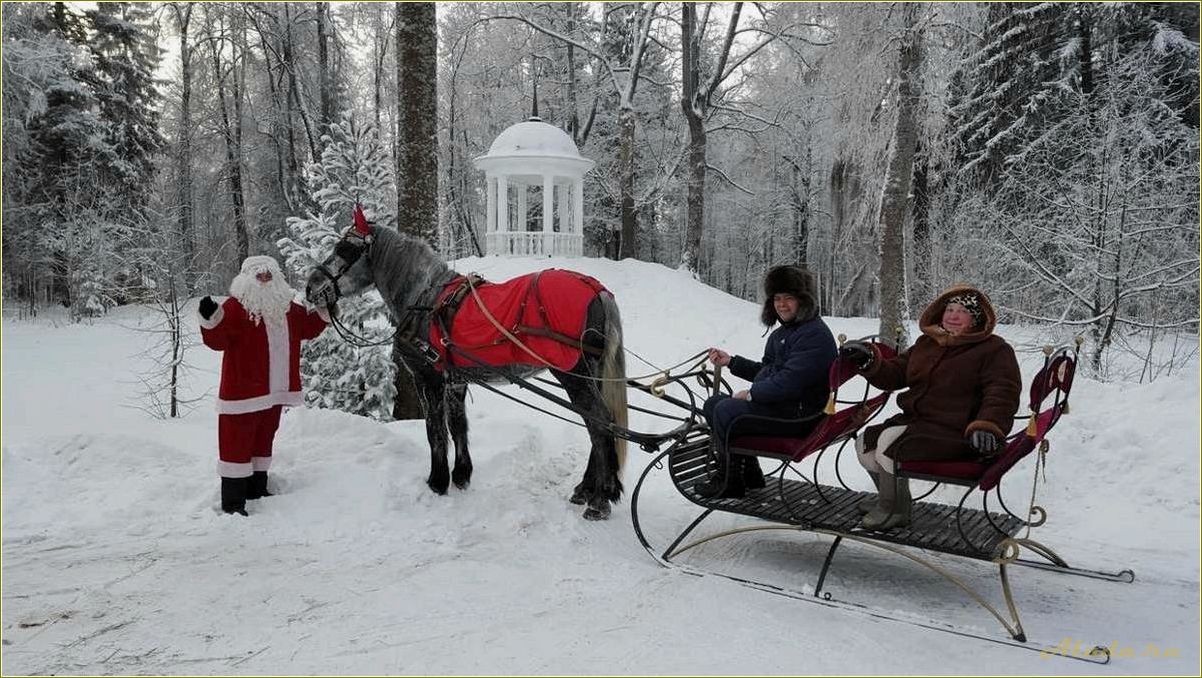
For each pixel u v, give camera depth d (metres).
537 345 5.20
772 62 27.14
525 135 19.56
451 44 29.41
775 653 3.61
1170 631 3.89
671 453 4.96
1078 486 6.25
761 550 5.16
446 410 6.03
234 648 3.67
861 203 16.08
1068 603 4.25
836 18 14.46
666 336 15.09
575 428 8.61
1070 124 13.84
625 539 5.30
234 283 5.52
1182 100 15.70
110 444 6.71
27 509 5.61
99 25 26.55
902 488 4.31
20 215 23.30
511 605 4.17
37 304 25.11
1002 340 4.14
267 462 5.79
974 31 15.30
